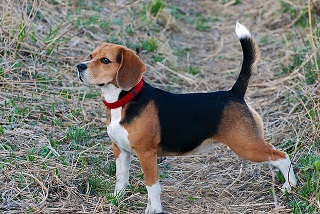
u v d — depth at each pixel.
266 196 7.52
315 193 7.06
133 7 13.30
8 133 8.34
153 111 6.90
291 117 9.26
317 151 8.01
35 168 7.56
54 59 10.34
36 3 11.36
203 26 13.97
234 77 11.46
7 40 10.02
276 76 11.05
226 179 8.03
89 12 12.30
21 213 6.78
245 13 14.61
